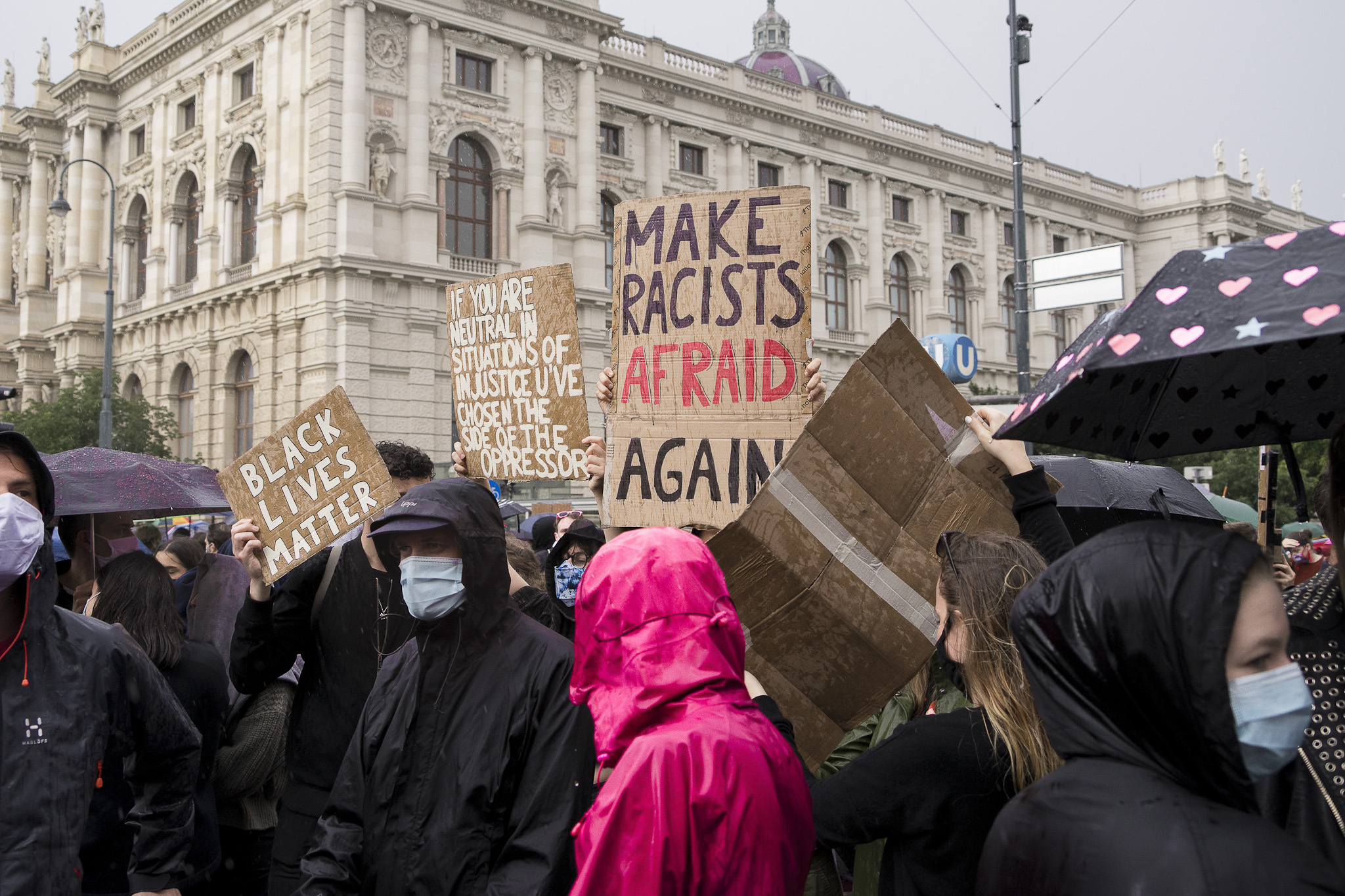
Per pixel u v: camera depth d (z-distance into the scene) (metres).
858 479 2.83
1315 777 2.03
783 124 39.09
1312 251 1.54
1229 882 1.26
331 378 27.09
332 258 27.03
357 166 27.33
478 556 2.64
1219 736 1.34
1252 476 27.02
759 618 2.79
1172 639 1.35
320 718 3.54
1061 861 1.38
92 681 2.61
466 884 2.48
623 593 1.90
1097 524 5.65
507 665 2.63
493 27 29.70
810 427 2.81
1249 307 1.50
